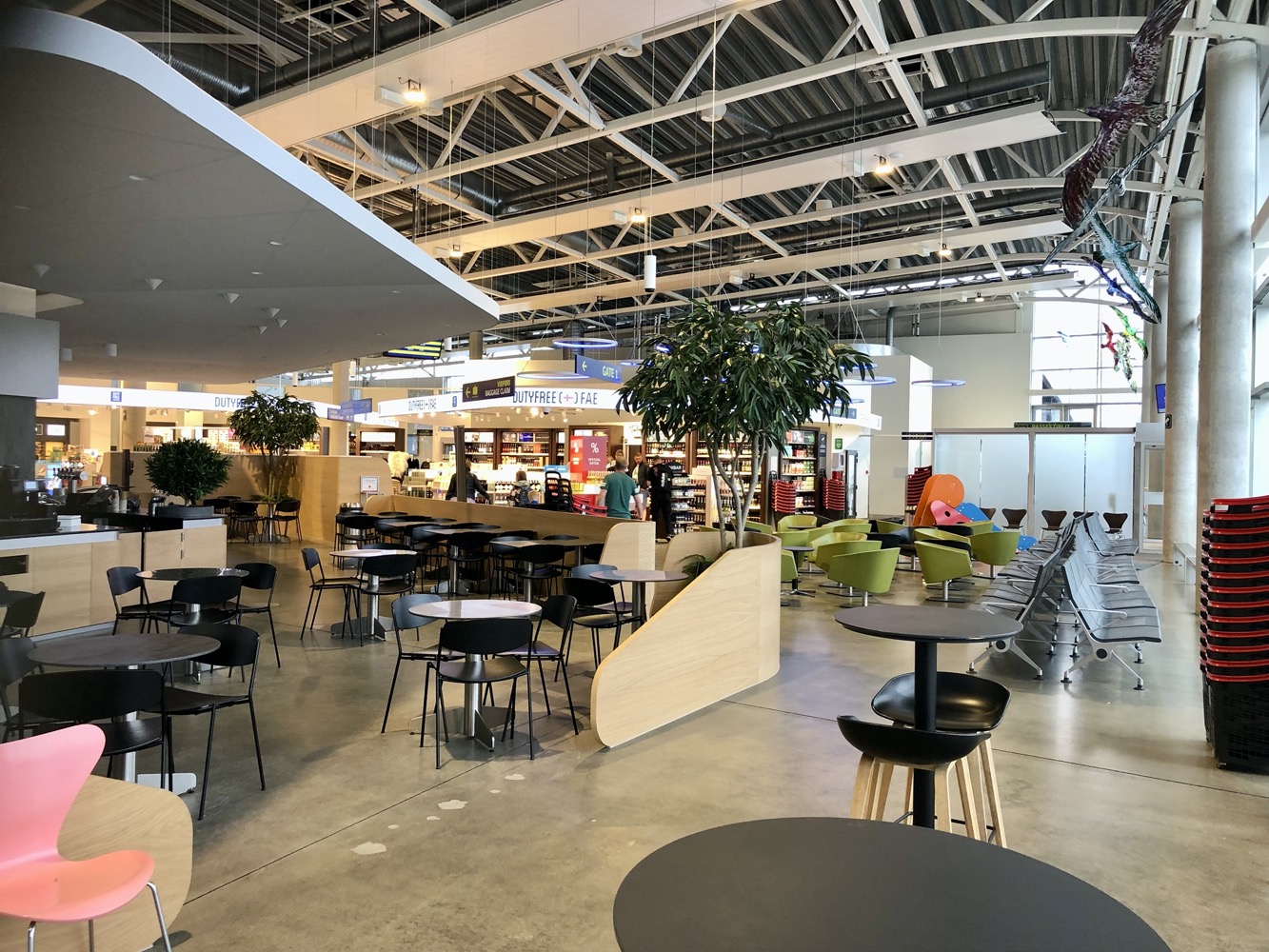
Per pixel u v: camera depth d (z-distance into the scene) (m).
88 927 2.31
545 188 14.02
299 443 15.53
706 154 11.49
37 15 2.82
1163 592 10.44
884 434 21.75
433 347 20.58
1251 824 3.56
